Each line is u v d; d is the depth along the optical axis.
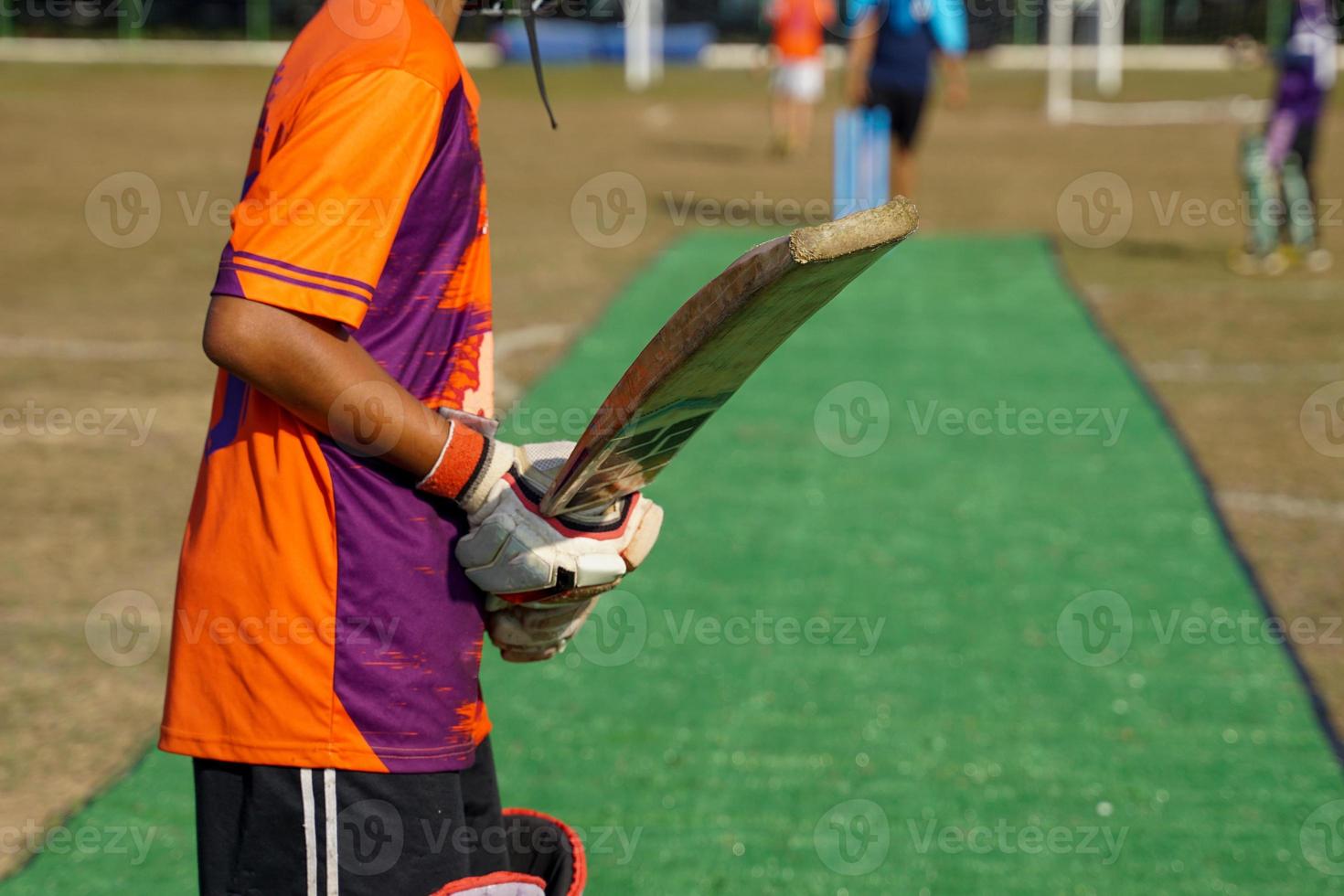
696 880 12.17
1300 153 41.16
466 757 7.56
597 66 125.44
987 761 14.26
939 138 77.00
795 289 6.33
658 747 14.54
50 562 19.34
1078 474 23.16
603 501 7.51
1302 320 34.28
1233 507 21.67
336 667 7.14
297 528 7.12
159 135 69.38
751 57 133.38
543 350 30.67
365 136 6.78
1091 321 34.25
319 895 7.24
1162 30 130.00
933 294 37.41
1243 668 16.23
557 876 8.38
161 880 12.10
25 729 14.76
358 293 6.73
